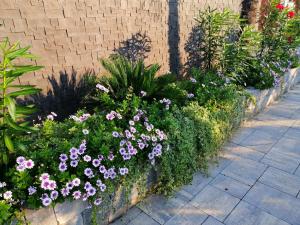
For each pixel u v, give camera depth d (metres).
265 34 5.07
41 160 1.88
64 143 1.97
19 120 2.64
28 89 1.72
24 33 2.51
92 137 2.10
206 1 4.50
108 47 3.27
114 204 2.16
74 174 1.88
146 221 2.23
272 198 2.47
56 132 2.24
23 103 2.64
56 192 1.70
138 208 2.37
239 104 3.53
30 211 1.69
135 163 2.23
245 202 2.42
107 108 2.72
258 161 3.04
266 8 5.09
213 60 4.34
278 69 4.67
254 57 4.67
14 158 1.92
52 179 1.76
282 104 4.71
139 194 2.32
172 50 4.19
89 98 3.00
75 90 3.06
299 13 6.30
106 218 2.15
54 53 2.77
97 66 3.21
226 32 4.17
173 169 2.49
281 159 3.08
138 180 2.24
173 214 2.30
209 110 3.09
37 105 2.75
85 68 3.09
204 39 4.26
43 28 2.63
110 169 1.97
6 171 1.80
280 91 4.97
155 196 2.50
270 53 5.06
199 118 2.83
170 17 3.96
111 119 2.41
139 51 3.68
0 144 1.76
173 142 2.47
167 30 3.99
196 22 4.41
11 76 1.67
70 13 2.80
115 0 3.17
